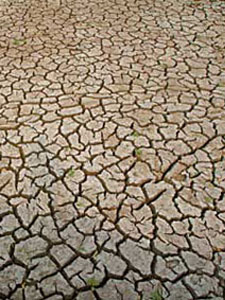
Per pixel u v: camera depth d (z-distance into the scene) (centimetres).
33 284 188
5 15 445
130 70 345
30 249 203
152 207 225
